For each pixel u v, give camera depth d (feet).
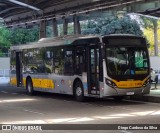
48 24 136.98
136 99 72.95
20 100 76.74
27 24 132.36
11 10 122.52
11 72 98.99
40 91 86.53
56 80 78.74
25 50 91.81
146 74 68.39
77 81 72.33
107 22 170.81
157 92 77.30
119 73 66.13
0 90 106.63
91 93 68.69
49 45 81.41
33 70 87.97
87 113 54.65
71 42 73.61
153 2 88.07
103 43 65.87
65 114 53.83
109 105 64.85
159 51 211.82
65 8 107.24
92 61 68.39
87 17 116.26
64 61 75.82
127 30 167.12
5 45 201.26
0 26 198.29
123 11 103.55
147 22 188.44
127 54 67.15
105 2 93.91
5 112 56.90
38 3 108.99
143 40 68.95
